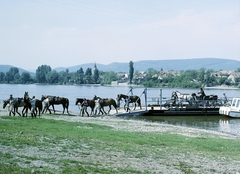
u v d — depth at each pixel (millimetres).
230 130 38875
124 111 52156
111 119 41406
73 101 90250
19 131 22172
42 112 43219
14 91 150375
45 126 27031
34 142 18594
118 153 18578
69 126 29297
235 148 24391
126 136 25641
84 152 17828
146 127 34625
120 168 15148
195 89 192125
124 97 52344
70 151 17688
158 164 16969
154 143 23391
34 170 13094
